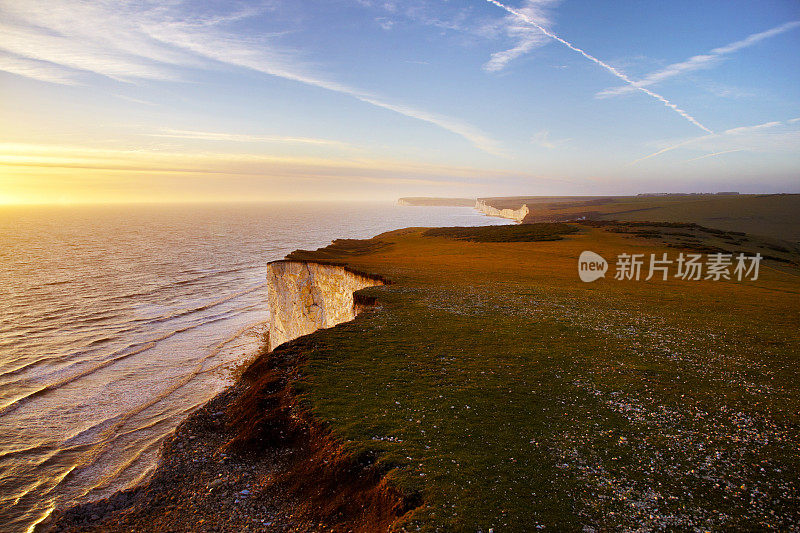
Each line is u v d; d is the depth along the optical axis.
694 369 18.12
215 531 10.78
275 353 19.62
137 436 30.28
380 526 9.81
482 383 16.44
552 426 13.38
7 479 25.08
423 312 26.94
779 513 9.62
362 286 41.59
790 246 83.44
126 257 123.88
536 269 45.84
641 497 10.16
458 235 95.12
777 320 26.11
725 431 13.17
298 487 11.77
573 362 18.80
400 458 11.55
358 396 15.32
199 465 13.32
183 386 39.62
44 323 59.50
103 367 44.25
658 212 176.62
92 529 11.43
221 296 78.00
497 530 8.98
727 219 147.38
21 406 35.28
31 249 141.25
